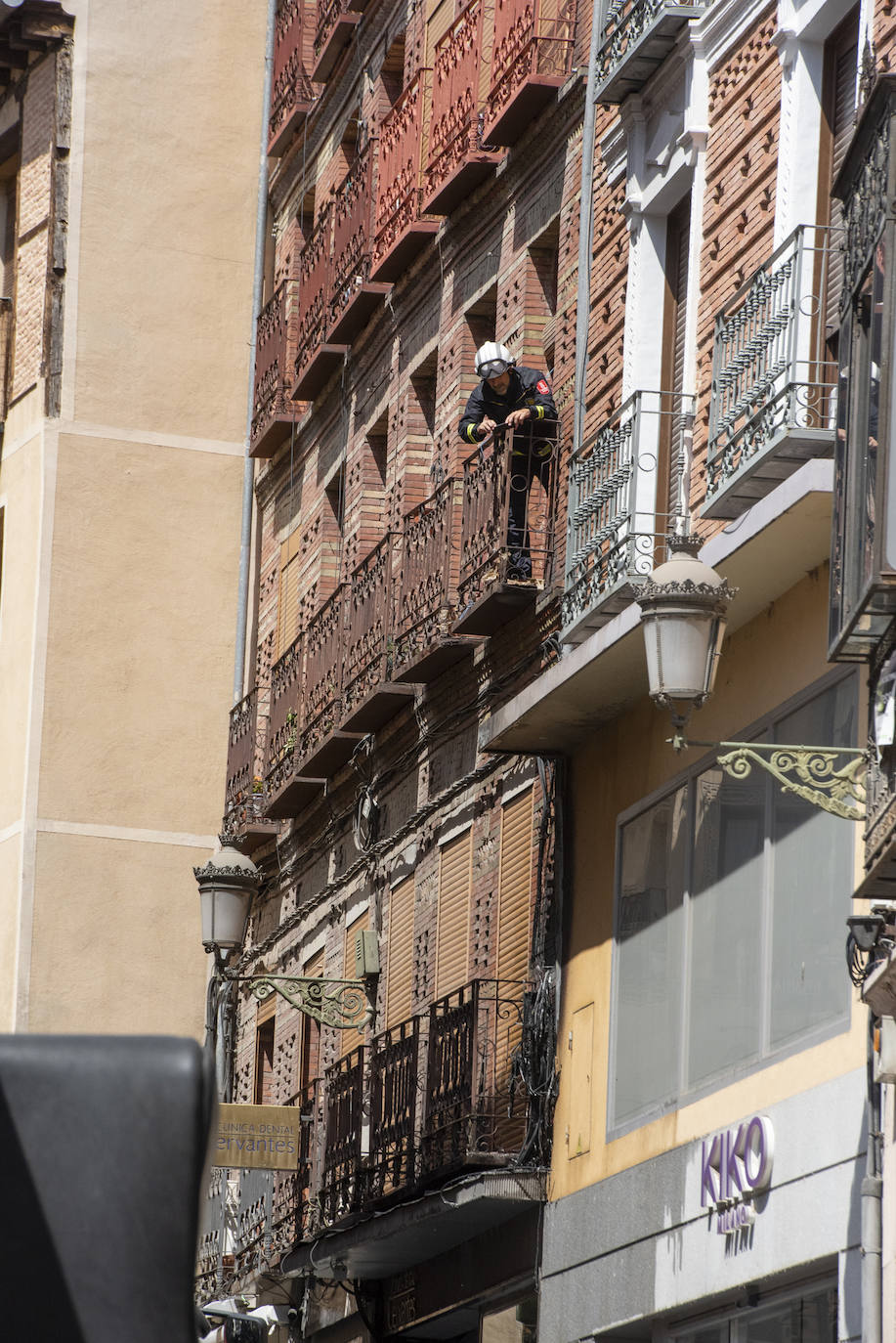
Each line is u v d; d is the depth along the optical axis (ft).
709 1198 61.52
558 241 85.35
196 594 131.03
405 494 99.81
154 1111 8.00
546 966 77.36
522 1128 78.79
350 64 115.96
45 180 132.46
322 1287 103.96
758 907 61.36
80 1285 7.84
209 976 128.77
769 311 58.80
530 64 84.74
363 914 101.65
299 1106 99.35
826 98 62.44
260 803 116.37
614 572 69.21
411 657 89.97
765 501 55.57
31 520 130.41
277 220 132.05
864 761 44.01
